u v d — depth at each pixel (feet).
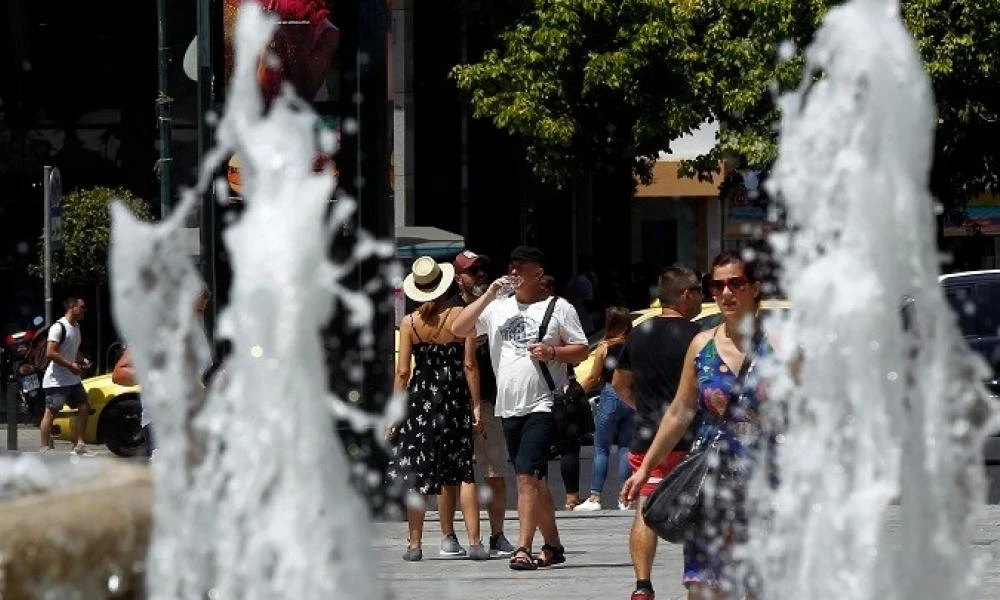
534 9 281.74
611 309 146.61
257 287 40.93
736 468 64.95
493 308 110.22
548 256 362.74
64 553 34.32
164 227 42.52
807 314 49.29
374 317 135.13
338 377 133.18
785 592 50.88
